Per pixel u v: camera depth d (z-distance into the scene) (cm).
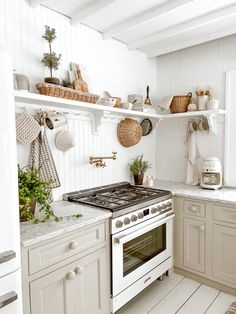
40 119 182
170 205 230
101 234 164
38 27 183
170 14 204
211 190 243
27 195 147
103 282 167
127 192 231
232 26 225
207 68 268
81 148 219
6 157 103
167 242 227
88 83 221
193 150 271
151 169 309
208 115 247
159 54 282
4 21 164
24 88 158
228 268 207
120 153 262
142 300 204
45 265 132
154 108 284
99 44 233
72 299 147
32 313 127
